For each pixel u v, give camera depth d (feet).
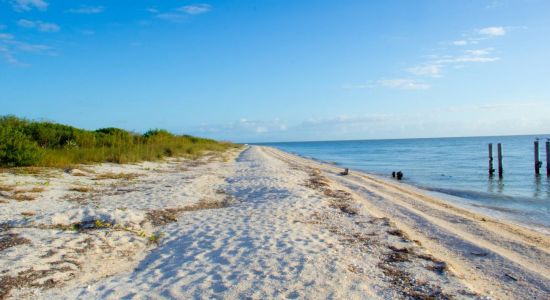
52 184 43.29
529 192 64.03
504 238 30.91
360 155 207.92
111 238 25.16
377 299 16.71
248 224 29.78
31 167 51.98
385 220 33.12
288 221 31.19
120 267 21.15
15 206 32.27
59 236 24.41
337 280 18.52
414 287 18.44
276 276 18.88
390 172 100.01
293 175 63.36
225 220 31.19
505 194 61.52
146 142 106.42
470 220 37.47
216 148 154.61
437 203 49.44
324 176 69.31
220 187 49.65
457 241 28.89
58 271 19.52
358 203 40.78
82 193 40.55
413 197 52.60
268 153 179.32
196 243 24.91
